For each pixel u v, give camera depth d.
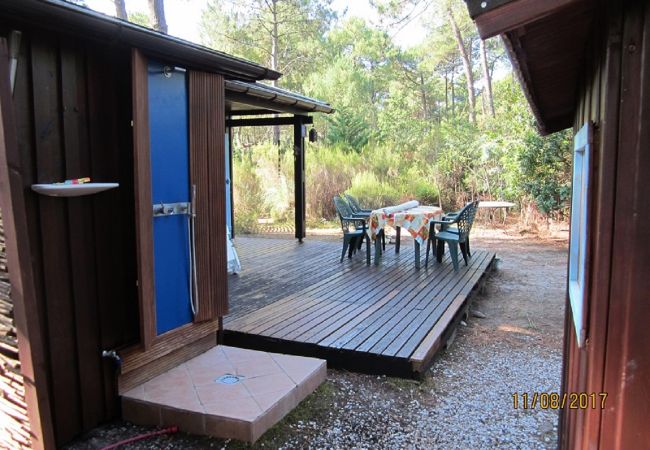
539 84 2.12
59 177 2.31
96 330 2.56
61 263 2.36
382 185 11.41
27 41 2.15
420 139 13.15
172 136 2.83
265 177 11.33
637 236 1.18
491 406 2.90
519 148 9.13
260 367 3.02
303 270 5.71
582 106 1.90
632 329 1.21
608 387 1.24
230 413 2.46
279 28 15.84
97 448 2.42
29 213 2.19
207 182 3.10
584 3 1.26
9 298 2.11
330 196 11.20
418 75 21.48
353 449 2.43
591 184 1.31
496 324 4.54
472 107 16.61
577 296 1.63
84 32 2.27
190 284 3.04
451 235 5.83
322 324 3.74
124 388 2.71
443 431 2.62
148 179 2.60
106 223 2.60
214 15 15.75
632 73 1.14
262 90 5.37
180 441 2.46
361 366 3.23
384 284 5.02
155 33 2.46
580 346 1.37
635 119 1.15
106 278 2.61
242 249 7.17
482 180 10.75
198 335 3.17
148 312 2.65
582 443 1.39
